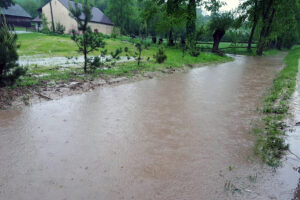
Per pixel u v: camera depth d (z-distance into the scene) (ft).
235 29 118.21
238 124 16.38
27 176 9.45
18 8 166.81
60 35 108.68
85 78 28.14
